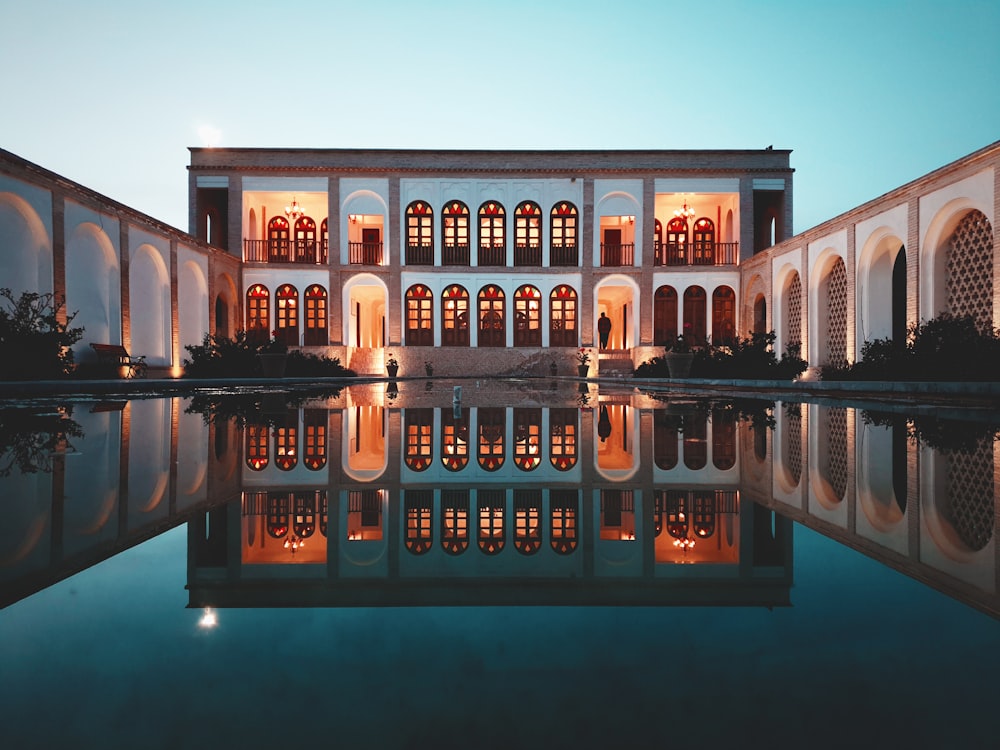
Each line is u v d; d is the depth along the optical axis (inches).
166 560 71.2
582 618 53.2
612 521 94.2
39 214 586.9
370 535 84.7
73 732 32.3
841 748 29.5
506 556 74.4
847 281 743.1
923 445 186.2
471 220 1155.9
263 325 1125.1
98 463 147.3
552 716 34.1
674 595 59.6
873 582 63.7
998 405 354.3
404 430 235.3
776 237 1177.4
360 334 1293.1
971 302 561.3
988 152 512.7
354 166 1138.7
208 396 462.9
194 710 34.6
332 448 182.1
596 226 1154.0
